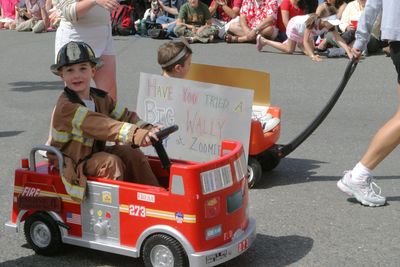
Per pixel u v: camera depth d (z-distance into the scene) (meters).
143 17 26.03
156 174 7.94
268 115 9.95
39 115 14.45
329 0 21.36
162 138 7.05
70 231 7.25
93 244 7.09
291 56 20.66
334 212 8.80
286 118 13.90
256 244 7.82
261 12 22.73
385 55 20.20
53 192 7.28
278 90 16.45
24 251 7.69
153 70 18.95
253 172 9.58
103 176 7.12
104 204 6.99
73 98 7.33
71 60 7.23
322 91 16.30
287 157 11.23
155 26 24.95
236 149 7.05
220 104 8.97
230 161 6.82
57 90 17.00
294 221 8.52
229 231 6.81
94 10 10.03
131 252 6.89
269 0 22.42
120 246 6.95
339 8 21.50
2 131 13.20
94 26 10.16
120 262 7.36
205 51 21.67
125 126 7.02
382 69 18.44
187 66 9.43
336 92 9.80
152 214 6.72
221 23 24.23
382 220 8.52
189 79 9.84
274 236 8.05
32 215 7.45
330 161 10.98
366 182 8.91
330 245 7.80
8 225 7.62
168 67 9.33
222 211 6.71
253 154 9.46
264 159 10.17
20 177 7.47
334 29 20.22
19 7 29.05
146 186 6.82
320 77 17.78
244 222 7.07
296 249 7.69
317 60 19.91
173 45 9.35
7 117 14.30
